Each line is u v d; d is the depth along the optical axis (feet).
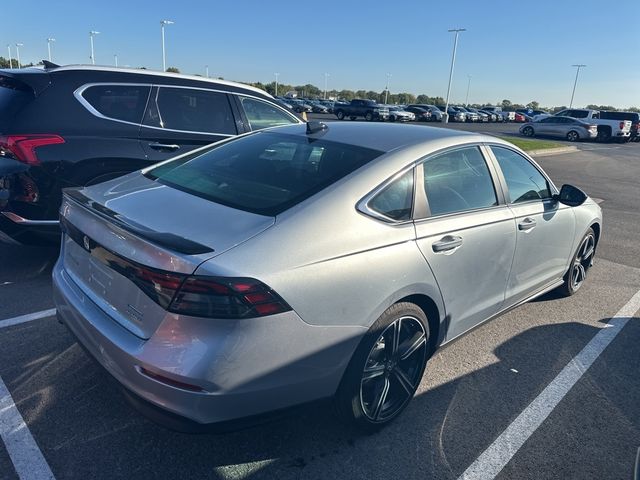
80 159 15.02
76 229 8.53
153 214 8.05
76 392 9.69
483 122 185.26
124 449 8.34
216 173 9.64
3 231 14.38
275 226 7.51
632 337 13.44
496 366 11.63
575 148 78.64
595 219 15.51
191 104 17.83
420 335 9.34
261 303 6.75
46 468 7.84
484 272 10.63
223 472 8.00
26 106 14.48
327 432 9.06
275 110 20.65
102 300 8.07
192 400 6.76
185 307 6.64
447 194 9.93
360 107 146.20
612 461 8.80
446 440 9.06
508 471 8.44
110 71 16.19
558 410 10.11
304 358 7.38
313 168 9.16
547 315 14.60
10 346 11.15
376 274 8.07
